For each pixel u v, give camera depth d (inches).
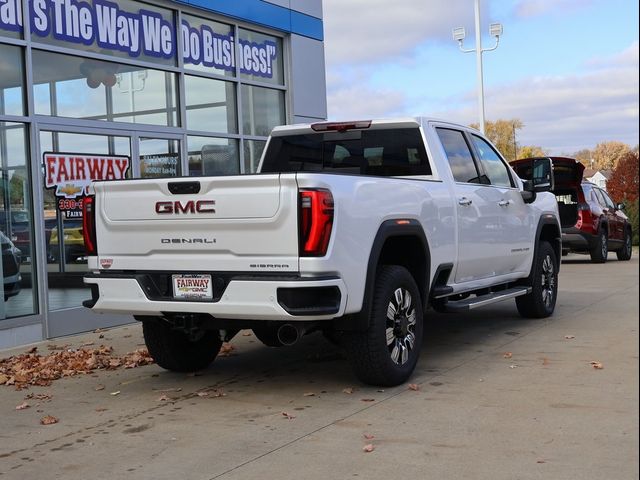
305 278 188.2
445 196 250.5
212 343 251.1
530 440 167.9
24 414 204.4
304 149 286.5
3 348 301.4
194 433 181.6
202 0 414.0
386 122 264.5
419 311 229.6
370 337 209.6
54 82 334.3
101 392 227.3
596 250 649.6
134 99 378.3
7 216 311.4
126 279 211.9
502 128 2696.9
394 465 154.8
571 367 238.5
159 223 206.5
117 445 174.9
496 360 252.7
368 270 205.3
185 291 204.7
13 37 315.0
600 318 337.1
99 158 354.0
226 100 445.4
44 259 321.1
